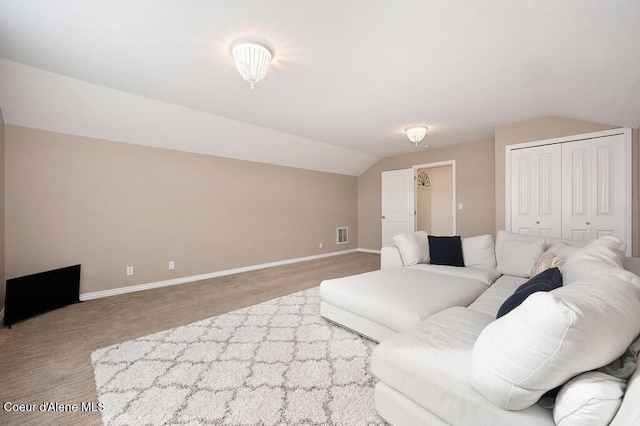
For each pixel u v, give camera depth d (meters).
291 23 1.65
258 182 4.78
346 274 4.31
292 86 2.54
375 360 1.24
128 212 3.40
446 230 6.71
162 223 3.68
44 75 2.33
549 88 2.51
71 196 3.02
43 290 2.64
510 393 0.82
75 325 2.36
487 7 1.47
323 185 5.92
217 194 4.24
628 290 0.93
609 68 1.90
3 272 2.60
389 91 2.64
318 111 3.24
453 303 1.89
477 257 2.90
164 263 3.69
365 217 6.59
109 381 1.57
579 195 3.25
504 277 2.54
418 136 3.81
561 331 0.70
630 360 0.78
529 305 0.80
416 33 1.73
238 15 1.58
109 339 2.10
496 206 3.83
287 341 2.04
